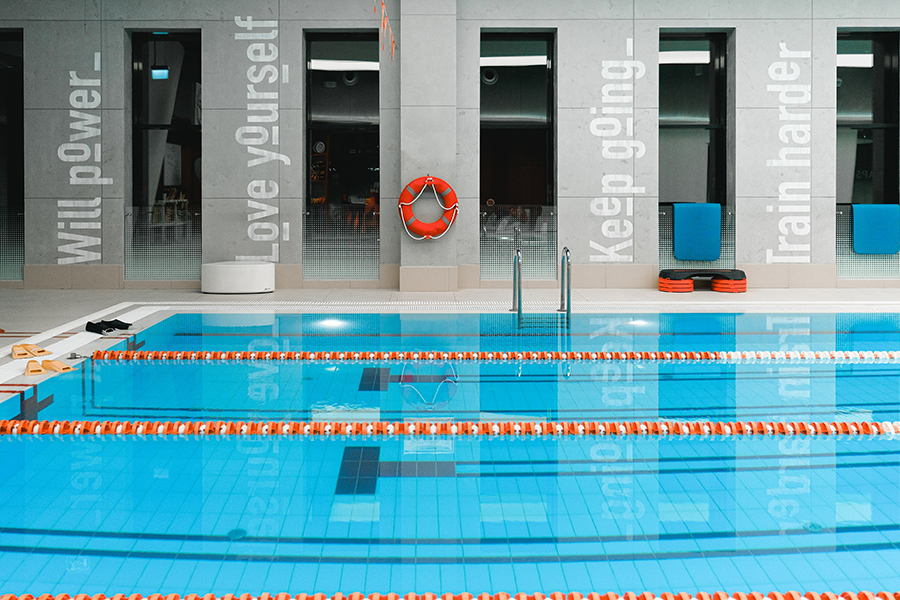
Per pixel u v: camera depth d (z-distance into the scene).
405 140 10.69
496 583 2.48
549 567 2.58
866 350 6.43
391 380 5.38
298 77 11.01
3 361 5.88
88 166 11.09
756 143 11.23
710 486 3.32
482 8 10.99
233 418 4.38
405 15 10.57
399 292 10.76
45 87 11.00
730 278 10.69
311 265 11.30
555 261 11.35
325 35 11.32
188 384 5.21
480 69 11.50
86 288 11.19
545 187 11.61
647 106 11.10
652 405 4.68
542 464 3.62
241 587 2.44
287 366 5.86
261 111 11.04
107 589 2.42
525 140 11.59
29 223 11.13
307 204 11.39
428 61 10.62
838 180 11.73
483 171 11.60
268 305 9.24
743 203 11.27
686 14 11.08
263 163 11.09
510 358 6.16
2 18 10.92
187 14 10.93
